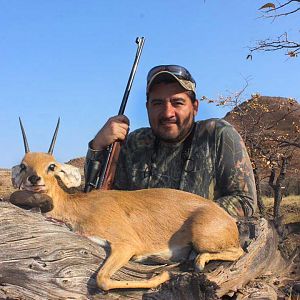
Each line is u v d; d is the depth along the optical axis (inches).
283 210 179.3
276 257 59.6
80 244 51.1
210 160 67.1
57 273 49.6
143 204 54.8
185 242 54.0
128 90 69.2
